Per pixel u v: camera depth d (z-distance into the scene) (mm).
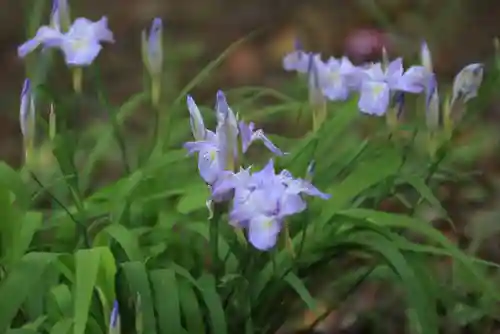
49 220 1368
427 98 1363
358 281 1388
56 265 1300
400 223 1329
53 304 1291
